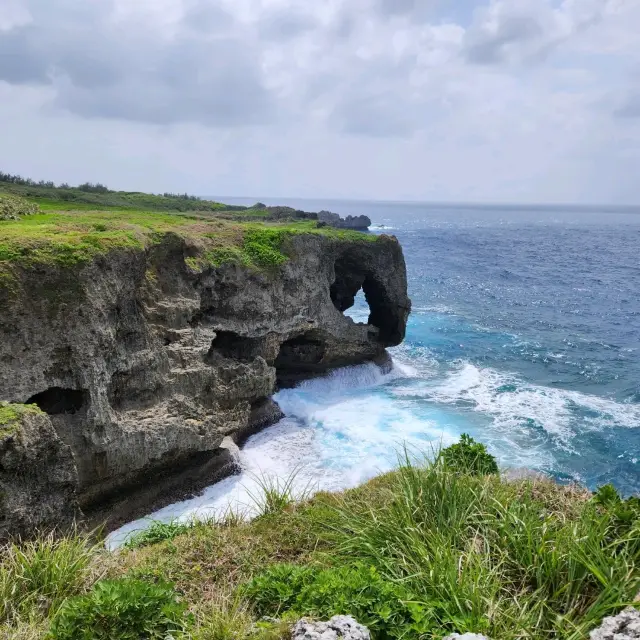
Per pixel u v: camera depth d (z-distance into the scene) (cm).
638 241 14775
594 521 776
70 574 812
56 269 1631
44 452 1350
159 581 759
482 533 807
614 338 4362
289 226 3497
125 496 1830
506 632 599
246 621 664
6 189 4978
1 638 659
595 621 613
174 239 2222
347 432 2430
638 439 2477
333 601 634
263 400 2558
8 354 1530
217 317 2430
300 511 1042
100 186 7138
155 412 1919
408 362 3619
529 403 2891
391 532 820
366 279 3584
